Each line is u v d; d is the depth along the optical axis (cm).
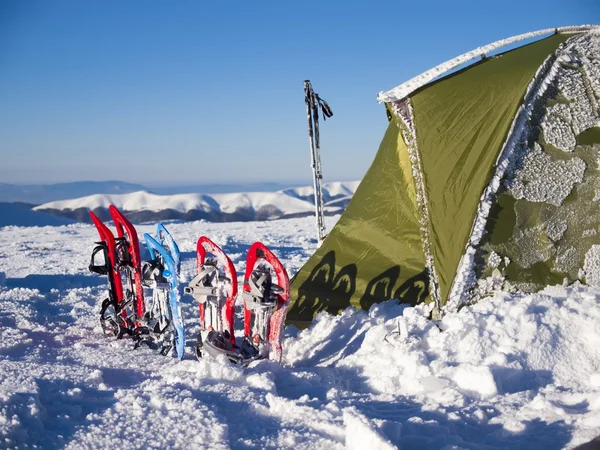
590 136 575
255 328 532
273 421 360
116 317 626
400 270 621
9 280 969
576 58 591
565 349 461
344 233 683
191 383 415
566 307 505
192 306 777
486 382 411
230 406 377
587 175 569
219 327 535
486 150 566
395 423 336
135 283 620
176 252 550
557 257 559
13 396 353
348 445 323
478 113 584
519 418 359
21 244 1667
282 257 1217
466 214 555
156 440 322
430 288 563
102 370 477
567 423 345
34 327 645
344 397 414
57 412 358
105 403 381
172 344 556
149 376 473
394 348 483
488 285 544
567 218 563
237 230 2081
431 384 420
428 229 575
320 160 821
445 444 331
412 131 608
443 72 616
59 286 923
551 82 575
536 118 568
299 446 325
